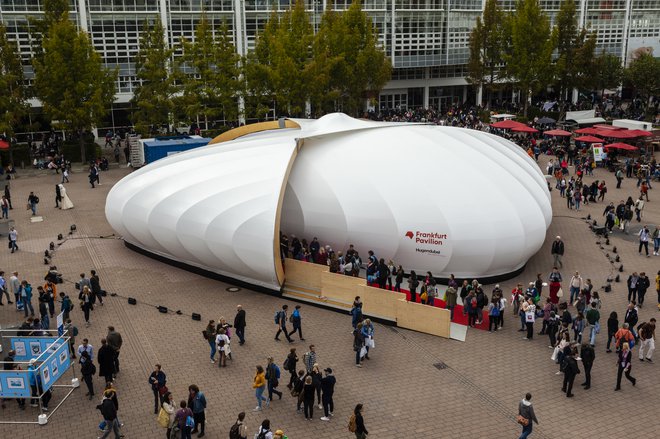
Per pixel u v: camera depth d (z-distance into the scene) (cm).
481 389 1908
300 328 2222
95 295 2512
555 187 4734
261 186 2600
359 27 6078
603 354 2145
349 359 2103
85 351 1816
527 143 5712
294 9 6178
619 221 3669
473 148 3084
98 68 5400
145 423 1714
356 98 6188
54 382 1839
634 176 5119
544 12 8225
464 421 1733
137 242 3170
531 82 7050
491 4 7419
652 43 9212
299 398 1738
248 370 2017
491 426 1709
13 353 1884
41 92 5256
